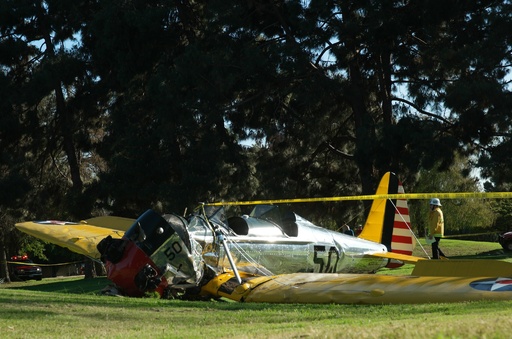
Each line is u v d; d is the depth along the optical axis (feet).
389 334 21.11
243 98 167.53
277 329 28.68
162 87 148.87
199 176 151.84
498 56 141.79
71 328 32.37
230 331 29.04
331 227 207.51
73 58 166.81
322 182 191.31
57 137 185.06
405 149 152.87
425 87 156.66
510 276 43.42
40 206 189.26
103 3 158.20
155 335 28.53
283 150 173.88
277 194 168.04
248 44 152.87
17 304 41.32
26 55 182.70
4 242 222.89
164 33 161.48
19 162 177.17
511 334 19.16
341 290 45.50
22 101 169.48
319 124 164.14
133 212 169.37
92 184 166.40
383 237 82.89
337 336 21.98
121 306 42.19
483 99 142.31
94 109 180.04
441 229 90.84
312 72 154.61
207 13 155.22
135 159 157.28
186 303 45.01
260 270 59.93
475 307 34.78
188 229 56.13
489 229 248.52
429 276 47.98
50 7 173.17
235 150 168.14
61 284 105.50
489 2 149.07
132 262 52.60
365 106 166.50
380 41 151.33
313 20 146.82
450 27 153.48
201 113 153.89
